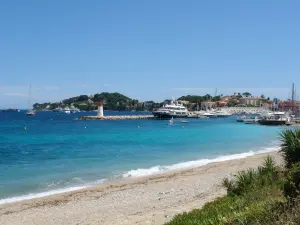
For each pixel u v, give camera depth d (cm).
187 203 1639
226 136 6850
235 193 1216
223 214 898
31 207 1738
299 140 1223
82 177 2588
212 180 2283
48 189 2192
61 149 4503
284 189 746
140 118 15912
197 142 5556
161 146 4900
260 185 1135
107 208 1688
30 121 13675
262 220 655
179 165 3136
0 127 9656
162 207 1623
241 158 3488
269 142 5659
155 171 2827
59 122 13000
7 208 1720
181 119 15512
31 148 4634
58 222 1486
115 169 2942
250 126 10644
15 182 2402
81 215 1580
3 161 3425
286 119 10969
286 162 1268
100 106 15538
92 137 6519
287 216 600
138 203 1766
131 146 4894
